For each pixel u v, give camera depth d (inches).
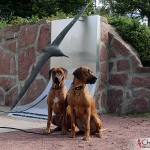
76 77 167.6
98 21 255.8
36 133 183.6
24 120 225.1
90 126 173.3
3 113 257.6
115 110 259.6
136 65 253.3
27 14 483.5
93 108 173.2
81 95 167.0
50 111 184.2
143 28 276.2
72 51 267.1
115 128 196.1
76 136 176.2
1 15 481.7
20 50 301.3
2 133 183.6
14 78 304.7
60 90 179.9
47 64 276.5
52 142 161.9
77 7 498.0
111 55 265.4
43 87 276.8
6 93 311.4
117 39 263.6
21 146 153.9
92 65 256.1
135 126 201.6
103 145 154.3
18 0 488.7
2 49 318.7
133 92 252.8
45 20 284.4
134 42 272.2
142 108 249.0
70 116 179.0
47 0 463.8
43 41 282.4
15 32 307.7
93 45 255.9
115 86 261.4
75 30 266.4
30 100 286.7
